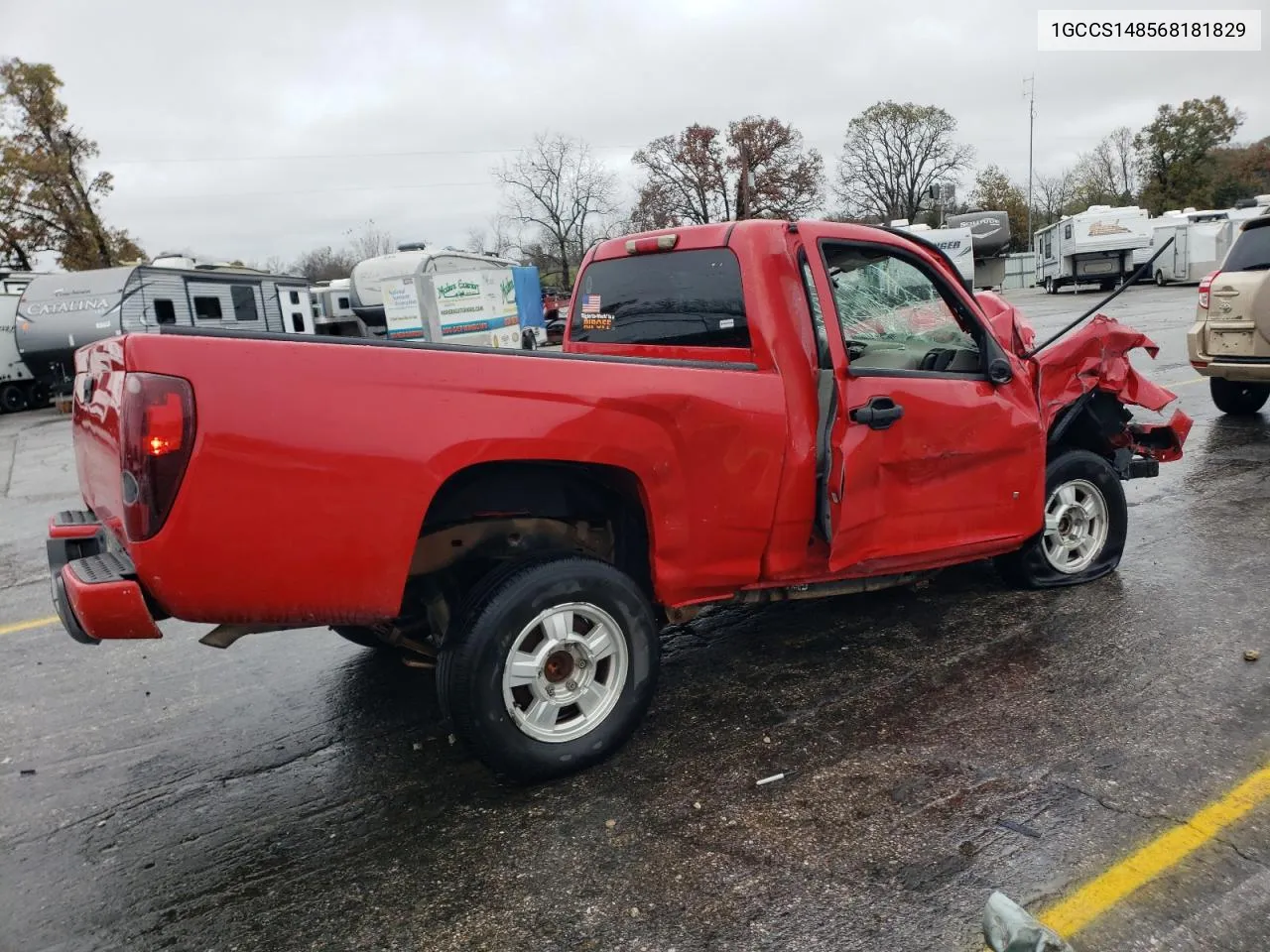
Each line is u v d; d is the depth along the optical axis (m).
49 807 3.39
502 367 2.99
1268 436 8.57
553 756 3.22
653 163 65.06
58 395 21.00
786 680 4.08
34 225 34.81
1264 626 4.31
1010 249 70.38
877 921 2.49
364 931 2.59
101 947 2.59
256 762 3.65
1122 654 4.10
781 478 3.63
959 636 4.45
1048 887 2.58
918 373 3.97
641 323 4.16
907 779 3.20
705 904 2.61
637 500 3.50
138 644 5.13
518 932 2.55
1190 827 2.81
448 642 3.09
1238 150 63.91
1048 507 4.84
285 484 2.64
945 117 70.69
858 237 3.92
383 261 25.38
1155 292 33.47
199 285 21.00
